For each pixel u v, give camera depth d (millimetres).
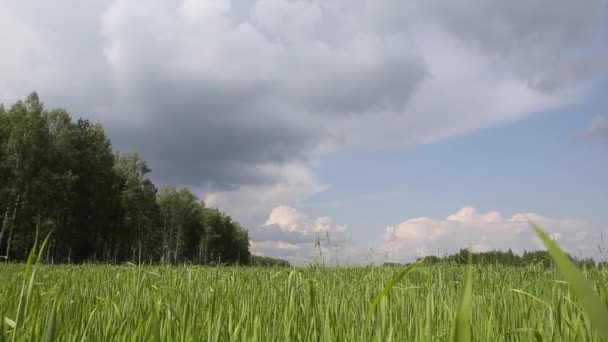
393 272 7117
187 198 90875
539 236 527
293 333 2943
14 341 2117
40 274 7184
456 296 4160
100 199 59188
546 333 2887
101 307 3662
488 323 2846
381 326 2797
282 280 5758
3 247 50594
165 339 2646
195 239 94062
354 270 8844
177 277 6746
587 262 6406
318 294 4168
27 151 48188
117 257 68688
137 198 67438
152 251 72188
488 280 6207
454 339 816
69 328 2795
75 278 6824
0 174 47969
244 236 129375
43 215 50781
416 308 3299
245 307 3652
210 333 2680
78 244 57875
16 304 3432
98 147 60906
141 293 4164
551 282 6152
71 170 54031
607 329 457
